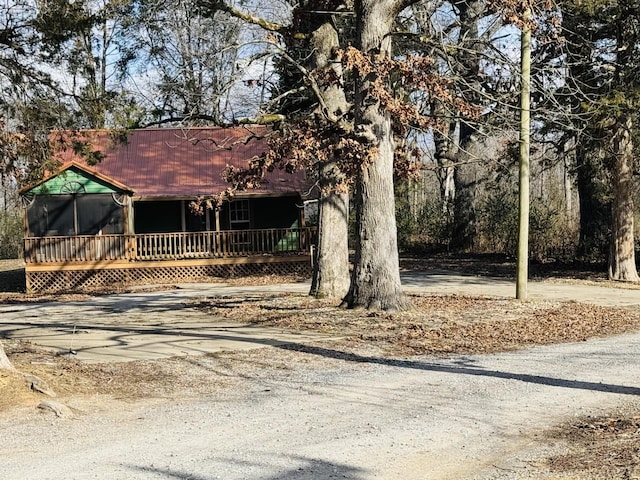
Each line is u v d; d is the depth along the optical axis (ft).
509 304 58.08
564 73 68.28
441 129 55.36
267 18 76.84
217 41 76.13
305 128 50.80
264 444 22.07
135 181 97.81
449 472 19.19
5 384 28.58
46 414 26.11
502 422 24.53
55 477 18.98
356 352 39.19
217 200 54.54
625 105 68.74
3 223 142.41
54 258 90.12
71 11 47.62
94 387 31.12
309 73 53.72
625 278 78.64
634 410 25.67
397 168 57.52
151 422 25.22
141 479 18.67
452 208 131.03
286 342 42.52
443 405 27.09
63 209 91.76
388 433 23.18
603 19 71.26
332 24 61.62
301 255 96.02
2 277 107.86
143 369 35.19
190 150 105.29
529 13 49.01
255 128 107.04
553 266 96.53
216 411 26.76
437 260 112.68
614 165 77.87
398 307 52.75
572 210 142.31
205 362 36.96
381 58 47.11
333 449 21.40
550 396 28.30
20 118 49.24
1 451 21.71
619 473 18.08
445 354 38.50
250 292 75.41
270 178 99.25
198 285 86.43
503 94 59.72
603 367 34.27
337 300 60.49
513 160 82.94
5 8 45.73
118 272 92.12
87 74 51.21
